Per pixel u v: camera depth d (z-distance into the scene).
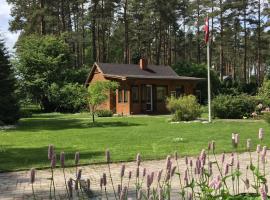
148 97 41.62
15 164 12.59
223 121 27.52
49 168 11.92
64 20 65.00
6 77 30.06
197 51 83.31
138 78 40.28
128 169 11.39
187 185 5.52
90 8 63.34
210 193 5.28
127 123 28.14
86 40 74.62
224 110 30.38
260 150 6.14
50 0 56.91
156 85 42.12
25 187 9.63
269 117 24.80
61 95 44.66
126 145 16.70
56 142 18.36
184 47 85.00
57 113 43.31
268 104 30.06
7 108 28.69
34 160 13.29
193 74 54.53
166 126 25.19
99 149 15.67
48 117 36.59
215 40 70.69
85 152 14.91
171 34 78.06
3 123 28.20
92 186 9.38
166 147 15.77
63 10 64.50
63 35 54.25
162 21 69.75
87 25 66.56
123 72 43.25
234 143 6.04
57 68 46.66
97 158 13.34
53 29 67.00
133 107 40.41
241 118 30.25
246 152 14.01
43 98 46.47
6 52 30.83
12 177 10.84
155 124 26.91
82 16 66.94
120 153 14.38
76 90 29.41
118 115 37.75
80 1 63.03
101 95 28.44
